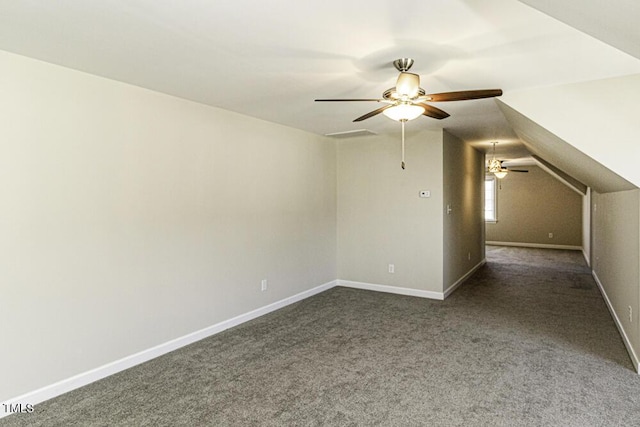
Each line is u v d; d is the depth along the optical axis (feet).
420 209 16.69
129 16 6.26
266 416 7.60
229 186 12.80
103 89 9.33
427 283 16.62
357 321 13.44
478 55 7.89
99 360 9.29
